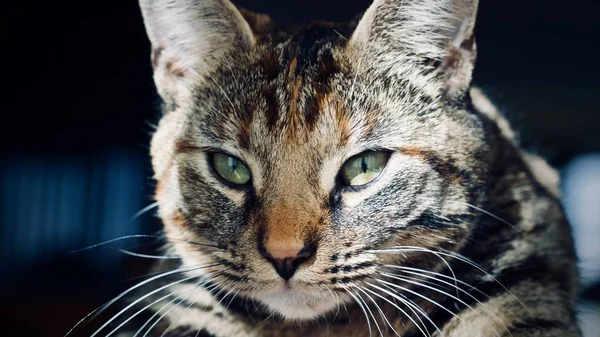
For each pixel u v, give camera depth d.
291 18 0.55
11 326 0.51
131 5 0.52
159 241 0.34
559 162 0.68
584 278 0.36
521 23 0.59
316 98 0.29
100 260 0.59
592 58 0.62
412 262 0.30
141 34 0.52
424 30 0.31
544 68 0.63
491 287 0.30
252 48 0.31
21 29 0.54
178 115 0.32
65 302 0.53
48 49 0.54
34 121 0.58
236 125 0.30
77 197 0.60
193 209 0.31
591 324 0.39
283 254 0.28
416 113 0.30
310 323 0.31
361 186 0.29
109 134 0.58
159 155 0.32
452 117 0.30
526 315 0.30
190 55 0.32
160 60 0.32
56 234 0.60
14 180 0.61
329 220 0.29
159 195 0.32
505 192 0.32
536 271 0.31
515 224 0.31
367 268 0.29
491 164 0.32
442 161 0.30
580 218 0.67
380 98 0.30
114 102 0.55
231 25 0.31
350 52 0.30
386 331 0.31
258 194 0.29
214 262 0.30
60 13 0.53
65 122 0.58
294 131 0.29
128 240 0.56
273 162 0.29
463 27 0.31
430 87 0.30
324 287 0.29
